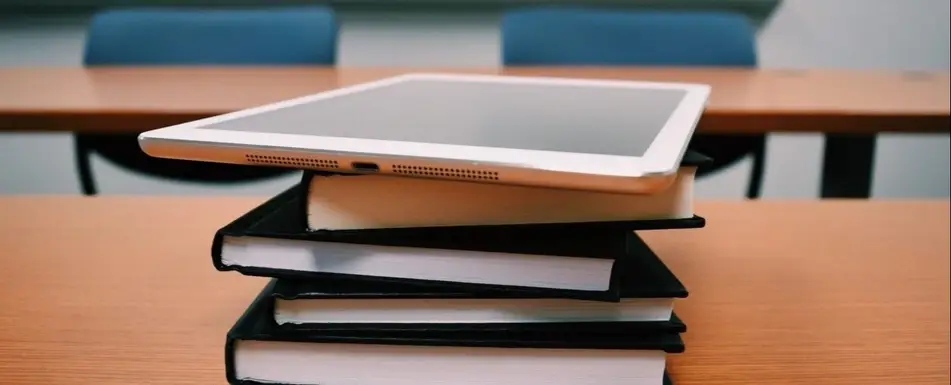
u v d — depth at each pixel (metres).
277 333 0.31
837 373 0.35
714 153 1.38
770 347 0.37
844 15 1.80
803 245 0.51
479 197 0.30
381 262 0.31
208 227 0.53
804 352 0.37
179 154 0.28
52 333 0.38
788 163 1.93
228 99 0.88
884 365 0.36
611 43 1.35
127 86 0.98
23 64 1.78
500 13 1.75
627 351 0.31
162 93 0.92
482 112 0.35
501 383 0.32
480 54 1.80
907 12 1.80
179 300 0.42
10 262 0.47
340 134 0.29
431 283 0.30
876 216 0.57
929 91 0.98
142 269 0.46
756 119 0.83
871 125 0.83
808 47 1.82
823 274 0.46
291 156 0.26
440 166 0.25
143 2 1.70
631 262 0.34
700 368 0.35
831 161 1.13
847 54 1.83
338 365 0.32
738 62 1.34
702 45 1.35
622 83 0.48
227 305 0.41
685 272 0.46
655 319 0.32
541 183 0.24
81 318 0.40
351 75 1.09
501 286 0.30
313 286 0.31
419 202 0.30
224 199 0.60
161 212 0.56
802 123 0.83
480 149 0.26
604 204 0.30
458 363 0.31
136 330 0.38
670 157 0.25
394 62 1.81
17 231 0.52
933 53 1.83
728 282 0.45
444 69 1.17
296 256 0.31
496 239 0.30
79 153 1.35
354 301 0.31
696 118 0.34
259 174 1.40
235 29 1.34
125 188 1.91
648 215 0.30
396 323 0.32
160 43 1.33
